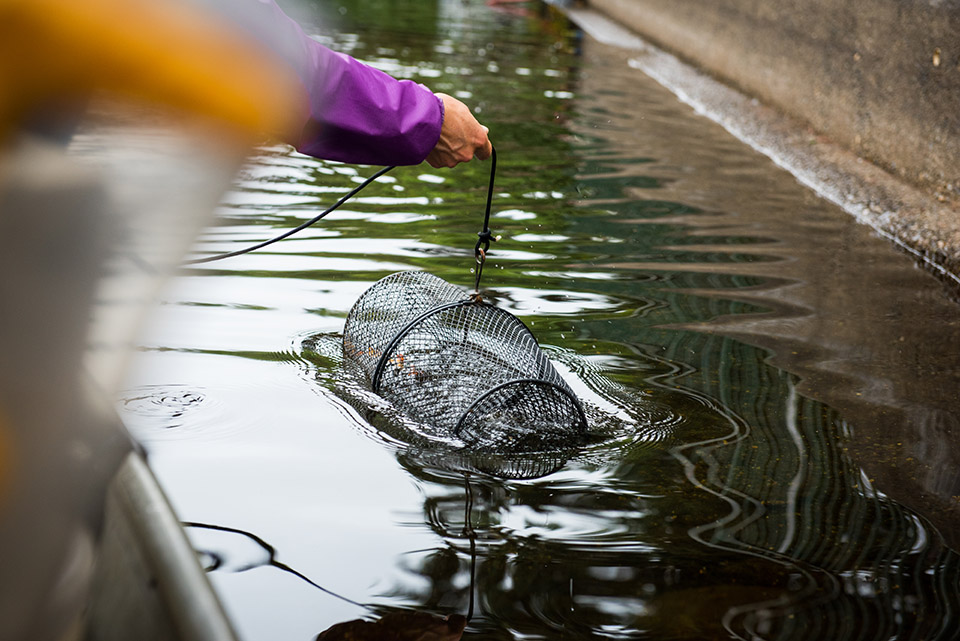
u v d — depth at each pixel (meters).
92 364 0.62
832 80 6.98
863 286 4.07
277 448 2.41
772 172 6.36
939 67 5.38
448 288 3.18
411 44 10.57
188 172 0.57
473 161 5.99
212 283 3.58
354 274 3.80
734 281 4.03
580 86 9.20
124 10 0.53
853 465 2.47
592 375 2.98
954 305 3.89
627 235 4.64
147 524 1.08
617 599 1.84
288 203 4.76
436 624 1.72
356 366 2.95
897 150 5.86
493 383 2.69
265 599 1.77
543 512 2.18
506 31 12.79
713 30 10.20
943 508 2.26
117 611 0.92
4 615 0.72
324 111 1.71
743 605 1.84
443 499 2.21
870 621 1.80
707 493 2.29
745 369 3.09
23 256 0.58
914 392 2.96
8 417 0.63
